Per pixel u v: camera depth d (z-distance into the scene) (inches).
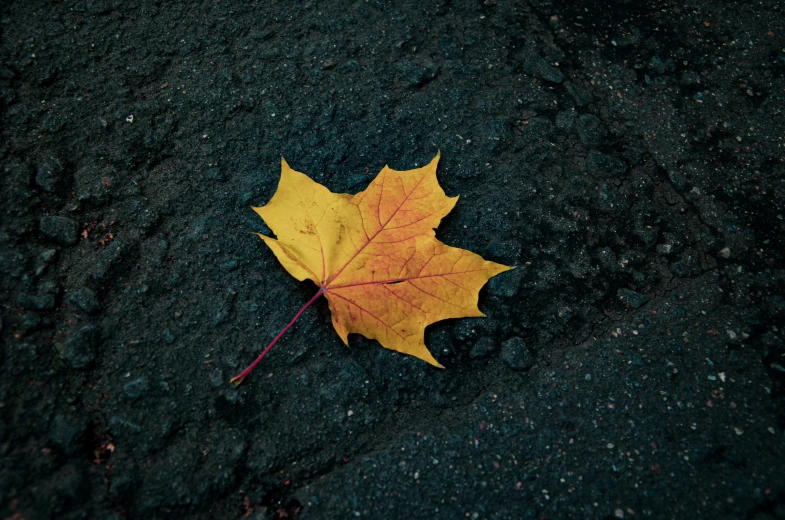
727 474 12.0
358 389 12.5
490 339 13.0
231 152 14.1
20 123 13.9
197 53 14.9
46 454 11.6
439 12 15.9
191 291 13.0
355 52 15.3
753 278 13.6
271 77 14.8
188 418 12.1
